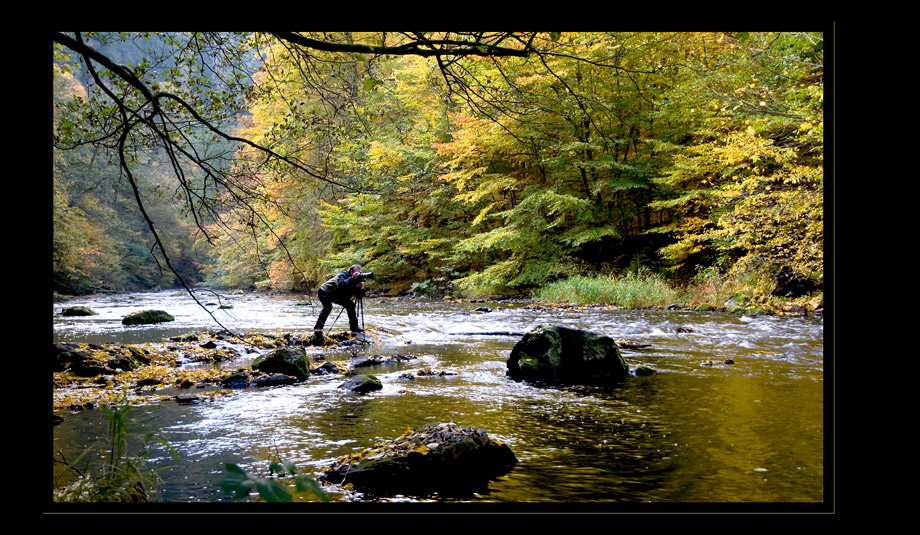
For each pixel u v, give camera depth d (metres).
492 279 20.08
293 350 6.40
